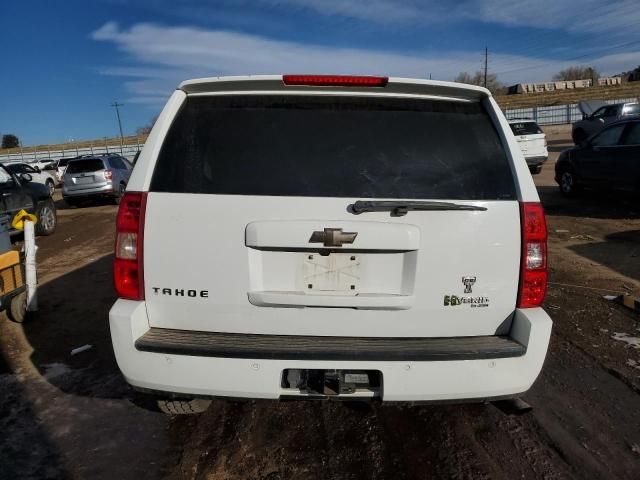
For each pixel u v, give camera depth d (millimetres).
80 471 2611
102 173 16031
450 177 2383
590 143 10875
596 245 7477
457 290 2338
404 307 2326
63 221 12922
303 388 2352
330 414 3146
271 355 2248
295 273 2334
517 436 2900
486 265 2342
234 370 2279
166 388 2330
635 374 3600
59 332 4598
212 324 2381
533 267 2369
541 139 16266
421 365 2281
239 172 2361
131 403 3309
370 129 2436
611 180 10172
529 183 2393
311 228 2254
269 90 2480
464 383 2314
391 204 2260
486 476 2557
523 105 56000
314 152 2391
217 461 2686
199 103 2494
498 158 2428
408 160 2398
